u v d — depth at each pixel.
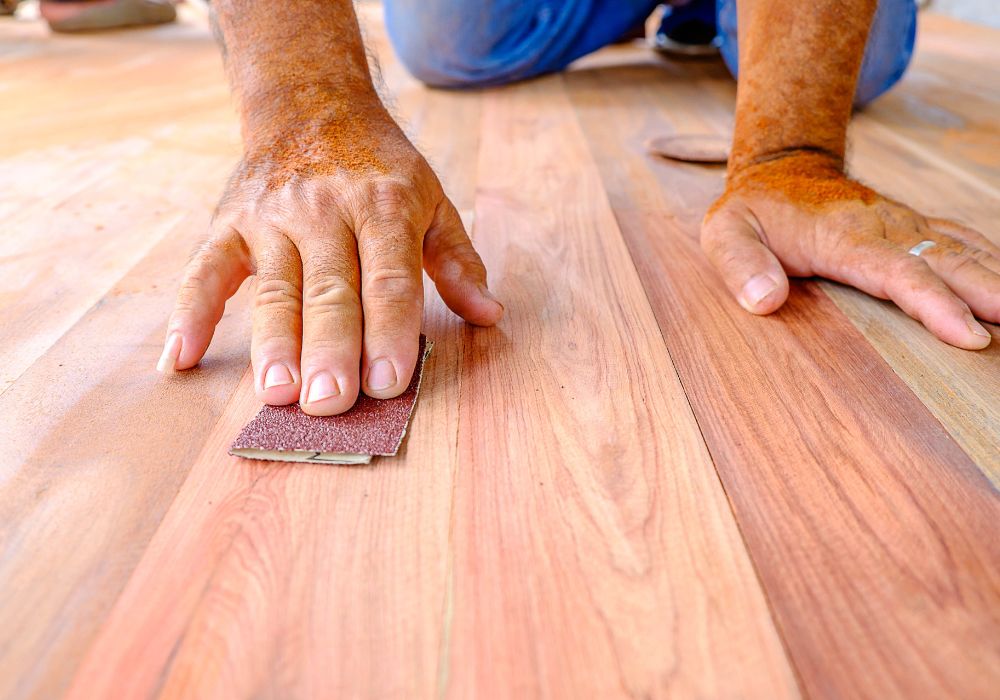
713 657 0.22
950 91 0.99
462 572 0.25
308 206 0.36
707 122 0.85
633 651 0.22
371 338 0.32
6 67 1.24
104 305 0.43
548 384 0.35
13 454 0.30
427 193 0.38
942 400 0.33
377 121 0.40
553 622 0.23
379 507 0.27
